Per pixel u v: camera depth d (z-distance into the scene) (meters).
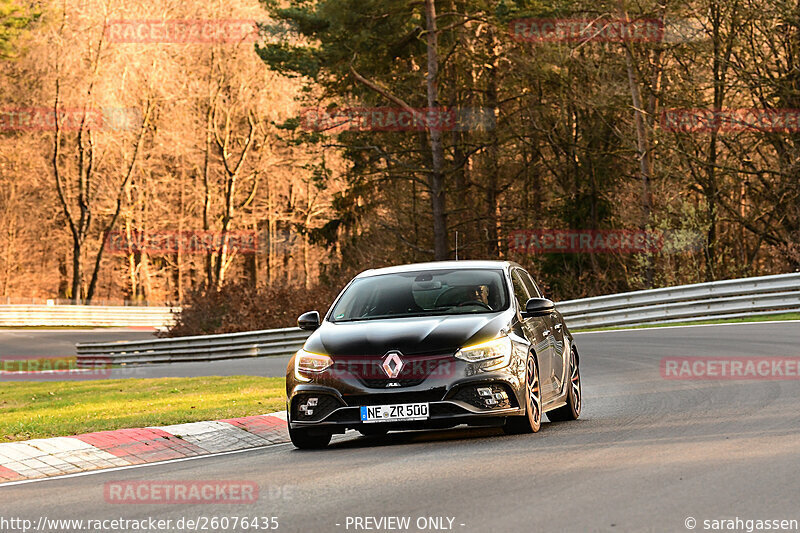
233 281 71.81
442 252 77.69
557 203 89.25
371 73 80.44
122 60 115.50
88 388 38.28
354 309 18.97
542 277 72.38
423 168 78.25
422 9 77.69
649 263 68.12
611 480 12.38
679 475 12.50
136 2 114.81
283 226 139.75
